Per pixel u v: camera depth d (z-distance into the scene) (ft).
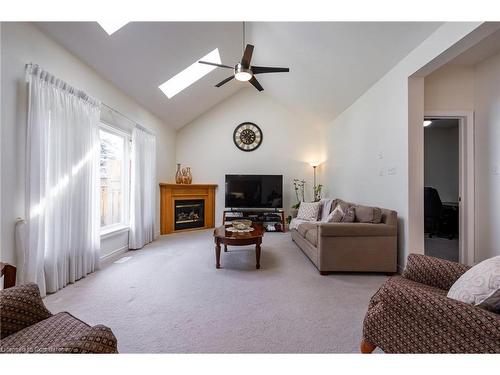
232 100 20.90
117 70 11.03
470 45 7.36
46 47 7.82
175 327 5.86
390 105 10.68
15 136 6.77
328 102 16.11
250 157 20.90
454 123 19.10
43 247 7.36
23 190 6.98
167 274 9.50
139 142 13.87
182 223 19.10
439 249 13.34
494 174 9.78
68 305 6.93
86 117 9.28
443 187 19.92
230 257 11.87
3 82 6.46
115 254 12.03
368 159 12.78
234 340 5.38
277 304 7.07
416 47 8.92
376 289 8.20
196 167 20.65
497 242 9.70
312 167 21.06
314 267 10.43
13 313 3.54
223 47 14.06
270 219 19.49
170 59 12.43
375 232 9.48
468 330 3.17
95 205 9.88
